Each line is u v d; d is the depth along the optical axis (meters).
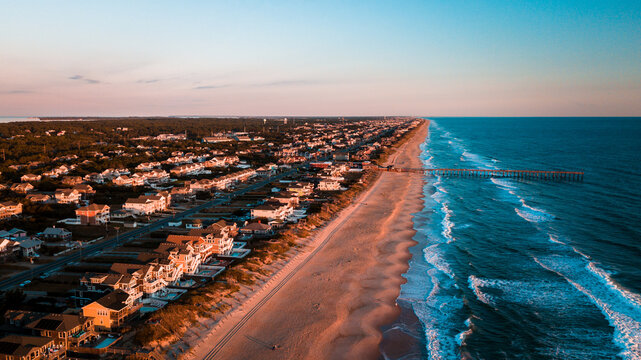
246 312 68.06
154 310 65.62
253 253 92.06
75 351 53.47
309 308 70.94
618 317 66.25
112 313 59.09
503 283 80.44
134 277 68.69
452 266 89.38
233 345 58.53
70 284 75.62
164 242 93.94
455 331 64.25
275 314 68.38
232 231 105.12
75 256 90.88
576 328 63.94
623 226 114.31
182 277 79.44
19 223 111.19
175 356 53.69
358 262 92.69
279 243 99.38
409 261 93.56
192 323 61.53
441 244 104.00
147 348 53.88
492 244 103.19
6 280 77.06
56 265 85.31
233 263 87.38
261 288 77.25
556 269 86.19
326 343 60.62
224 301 69.75
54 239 100.50
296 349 58.62
